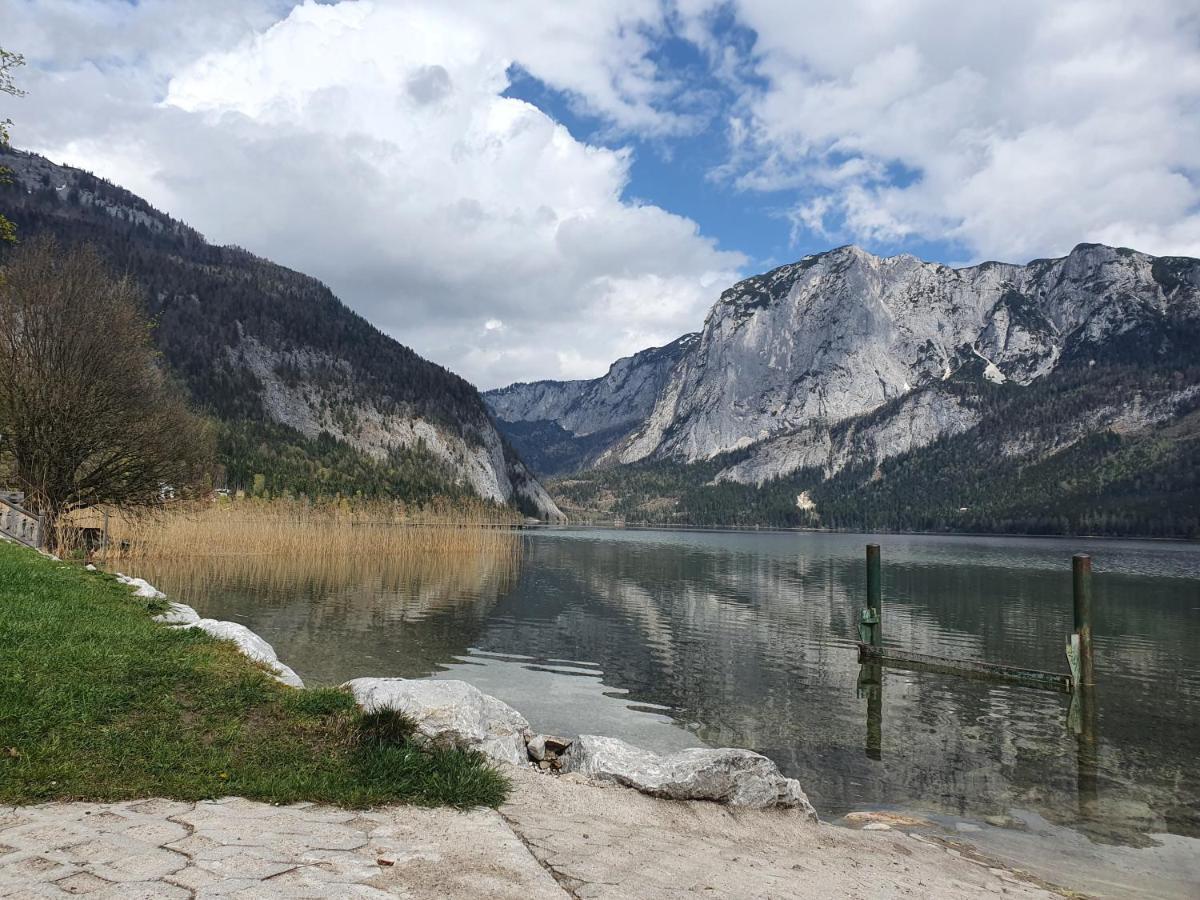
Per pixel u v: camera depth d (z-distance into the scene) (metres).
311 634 25.39
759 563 74.19
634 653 25.42
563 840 7.00
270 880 5.02
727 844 8.35
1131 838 11.57
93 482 38.84
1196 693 21.47
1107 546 139.75
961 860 10.02
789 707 19.17
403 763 7.80
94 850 5.25
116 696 8.48
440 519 71.44
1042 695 21.11
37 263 37.28
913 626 33.25
